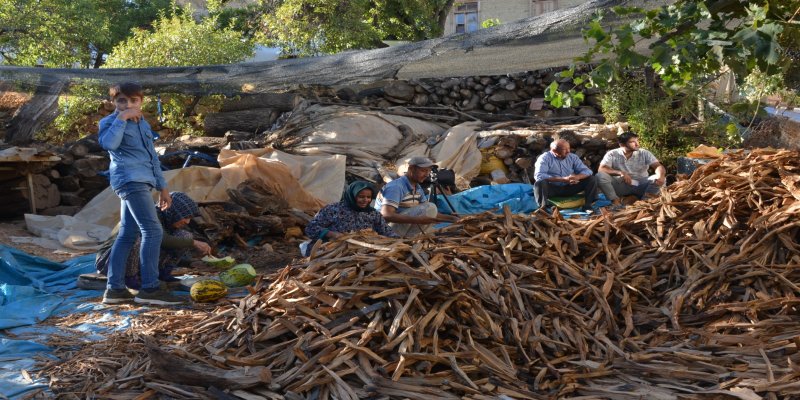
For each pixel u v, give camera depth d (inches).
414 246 187.9
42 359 179.6
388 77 369.4
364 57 354.9
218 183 377.1
